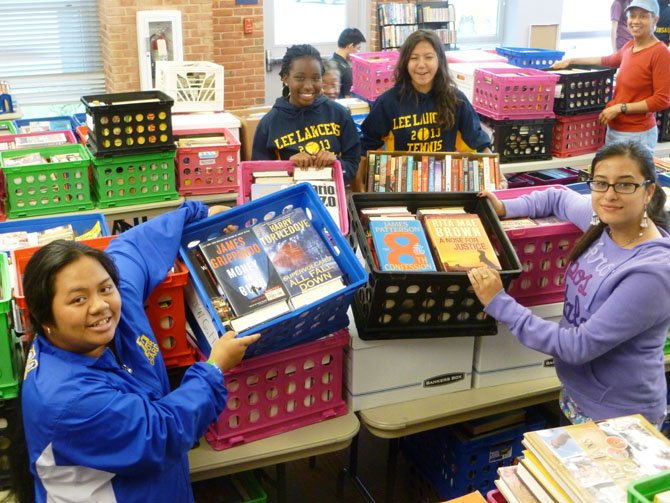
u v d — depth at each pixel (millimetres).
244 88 8125
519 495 1518
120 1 6891
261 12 7887
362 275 2094
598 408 2092
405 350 2328
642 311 1861
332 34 9141
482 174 3037
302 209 2322
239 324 1982
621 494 1359
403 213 2445
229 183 4277
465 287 2207
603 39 10586
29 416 1549
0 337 1758
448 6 9078
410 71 3445
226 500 2359
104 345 1660
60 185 3918
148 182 4090
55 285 1508
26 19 7348
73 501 1603
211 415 1742
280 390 2182
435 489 2943
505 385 2506
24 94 7582
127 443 1549
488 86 4512
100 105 3822
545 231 2393
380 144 3629
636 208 1884
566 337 1976
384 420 2287
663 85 4387
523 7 9820
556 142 4680
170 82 4586
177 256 2158
